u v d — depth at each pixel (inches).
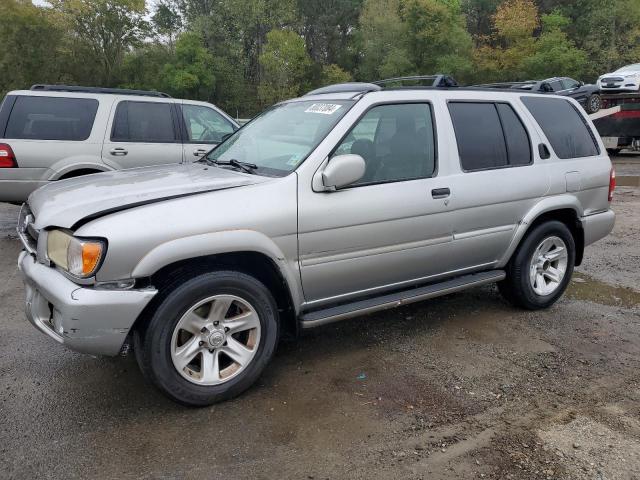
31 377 142.6
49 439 116.3
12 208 389.7
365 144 149.3
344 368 150.4
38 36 1822.1
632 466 110.6
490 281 178.9
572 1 2062.0
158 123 307.7
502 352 161.5
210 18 2262.6
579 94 742.5
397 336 171.9
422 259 159.9
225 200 126.9
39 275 123.2
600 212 206.4
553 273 195.5
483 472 108.0
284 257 133.6
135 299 115.0
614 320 188.7
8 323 178.7
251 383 134.6
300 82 2285.9
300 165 138.4
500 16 1903.3
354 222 142.9
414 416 127.0
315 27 2591.0
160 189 132.3
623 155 756.6
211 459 110.5
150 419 124.3
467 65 1888.5
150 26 2097.7
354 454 112.9
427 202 155.9
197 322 126.0
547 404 133.5
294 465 109.2
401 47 2020.2
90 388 137.7
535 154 184.9
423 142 160.7
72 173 289.1
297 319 142.5
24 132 276.4
